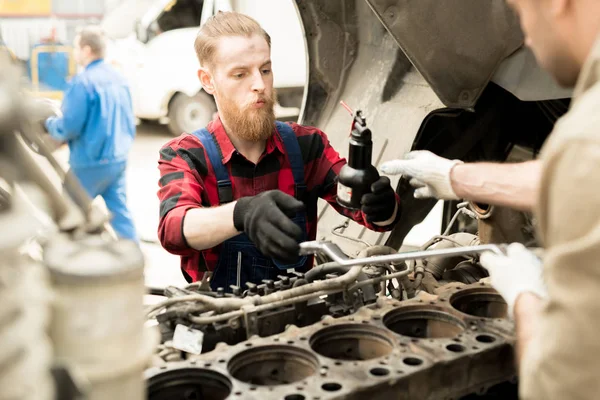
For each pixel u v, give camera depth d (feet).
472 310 6.55
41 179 3.29
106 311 3.30
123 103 14.89
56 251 3.40
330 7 10.61
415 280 6.95
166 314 5.82
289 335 5.62
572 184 3.33
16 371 2.87
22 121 3.08
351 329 5.78
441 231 11.65
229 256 7.97
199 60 8.34
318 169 8.79
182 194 7.72
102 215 3.65
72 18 32.19
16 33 29.35
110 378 3.38
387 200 6.77
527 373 3.67
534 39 3.98
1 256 2.89
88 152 14.62
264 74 7.99
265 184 8.32
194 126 29.09
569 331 3.39
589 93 3.51
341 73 11.10
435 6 8.41
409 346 5.43
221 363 5.19
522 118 10.62
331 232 9.70
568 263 3.39
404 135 10.02
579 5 3.66
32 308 3.09
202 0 28.66
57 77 18.83
